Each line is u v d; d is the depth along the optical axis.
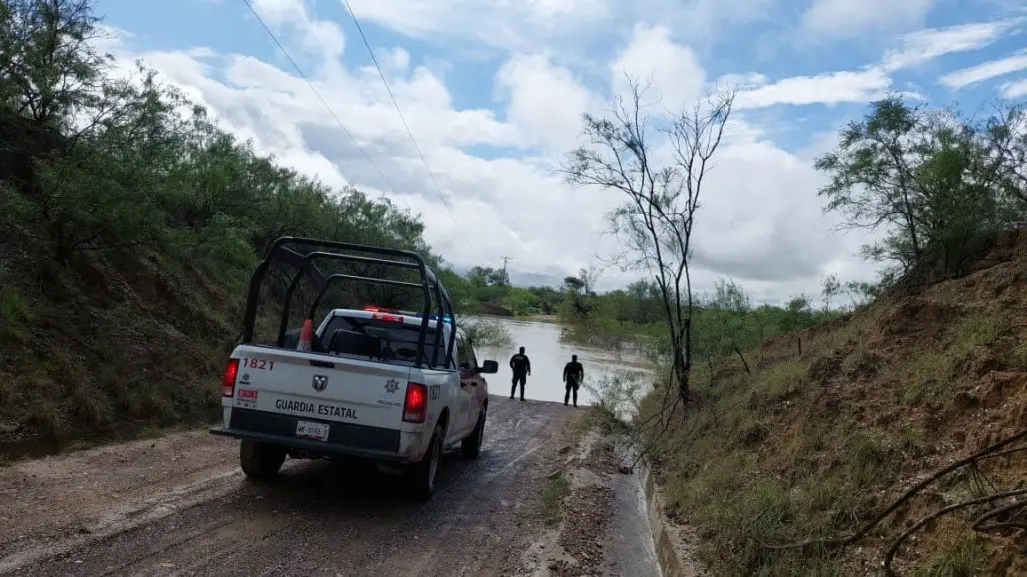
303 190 20.88
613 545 6.72
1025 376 5.20
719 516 6.21
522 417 16.41
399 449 6.64
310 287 19.78
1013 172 10.27
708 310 16.89
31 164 11.16
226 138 18.53
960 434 5.24
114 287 11.45
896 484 5.12
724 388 11.80
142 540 5.27
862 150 11.89
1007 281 7.67
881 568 4.34
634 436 12.27
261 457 7.34
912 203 11.70
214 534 5.61
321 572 5.06
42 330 9.11
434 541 6.18
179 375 10.95
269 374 6.79
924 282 10.70
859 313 11.97
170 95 12.26
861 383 7.13
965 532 4.14
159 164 11.83
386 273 22.88
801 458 6.41
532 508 7.83
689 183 12.54
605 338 48.41
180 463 7.83
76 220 10.22
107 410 8.67
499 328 40.12
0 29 10.35
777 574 4.85
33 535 5.08
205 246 13.82
